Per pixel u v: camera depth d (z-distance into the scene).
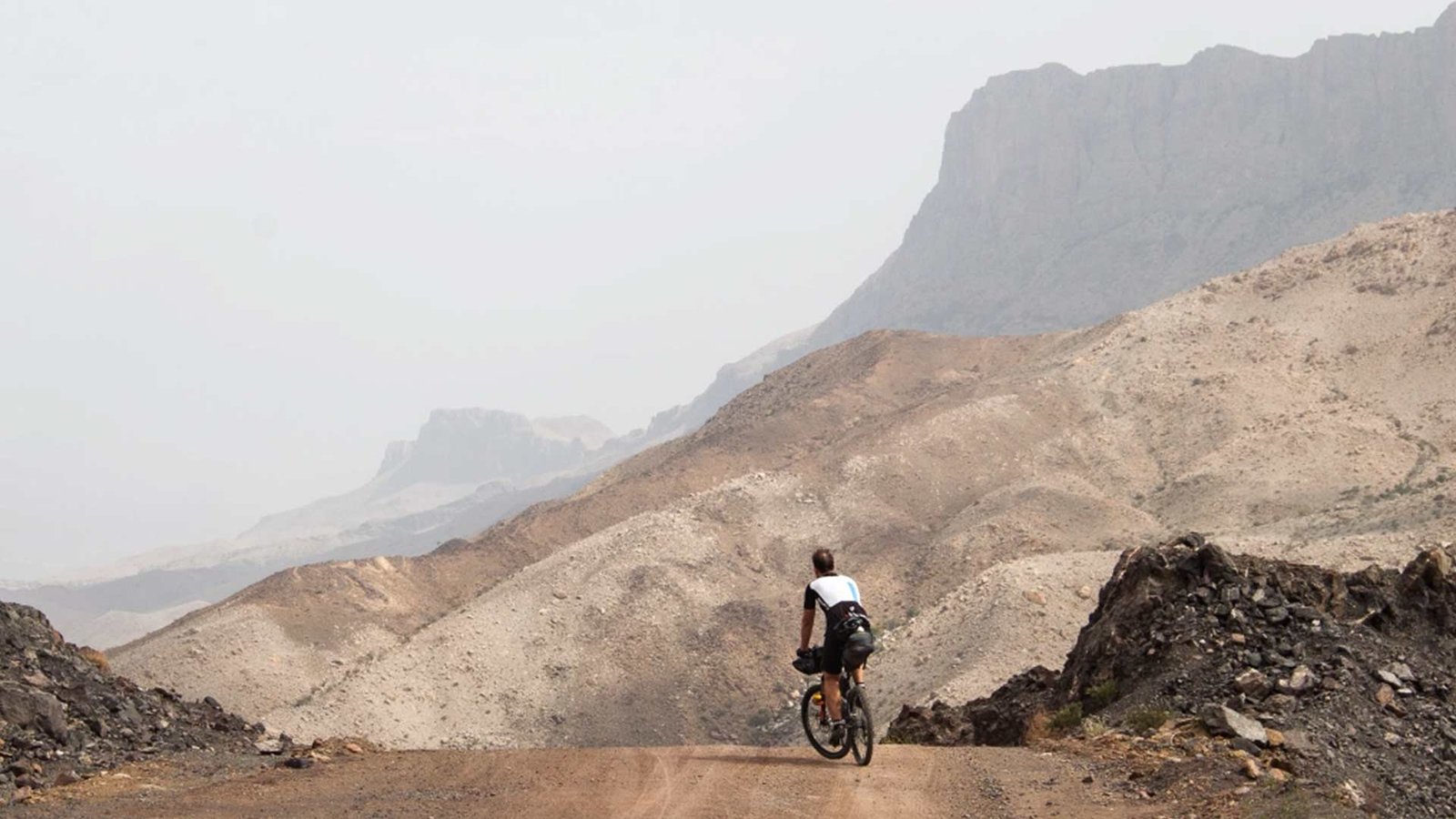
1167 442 145.50
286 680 116.44
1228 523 116.94
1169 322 172.62
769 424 191.00
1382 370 145.00
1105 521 126.62
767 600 126.12
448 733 105.31
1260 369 153.88
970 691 67.81
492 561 157.62
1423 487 109.12
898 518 140.00
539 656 116.12
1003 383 171.00
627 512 168.88
